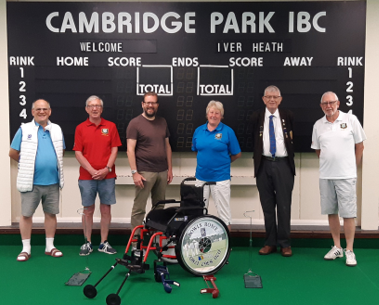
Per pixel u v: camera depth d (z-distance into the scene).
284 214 3.69
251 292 2.89
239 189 4.20
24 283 3.06
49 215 3.71
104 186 3.74
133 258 3.13
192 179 3.44
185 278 3.17
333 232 3.62
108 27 4.01
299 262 3.54
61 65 4.03
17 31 4.01
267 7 3.96
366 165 4.00
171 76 4.04
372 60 3.96
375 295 2.84
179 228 3.11
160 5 3.99
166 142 3.93
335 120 3.46
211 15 3.98
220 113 3.57
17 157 3.65
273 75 4.00
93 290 2.74
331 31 3.96
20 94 4.05
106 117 4.07
